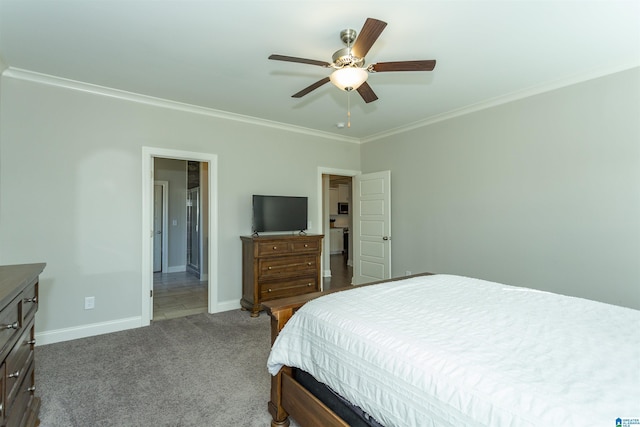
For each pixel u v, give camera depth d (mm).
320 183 4984
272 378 1883
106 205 3309
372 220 5055
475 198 3809
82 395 2154
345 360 1375
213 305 3990
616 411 824
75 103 3156
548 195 3188
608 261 2814
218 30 2221
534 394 904
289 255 4105
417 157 4500
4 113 2844
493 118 3631
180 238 7156
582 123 2955
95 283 3250
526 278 3355
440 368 1082
